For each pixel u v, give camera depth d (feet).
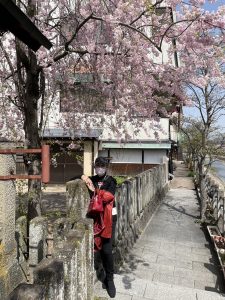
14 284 14.89
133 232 27.78
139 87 24.61
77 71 26.84
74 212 14.43
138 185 30.86
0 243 14.11
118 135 29.35
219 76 23.66
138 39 21.74
